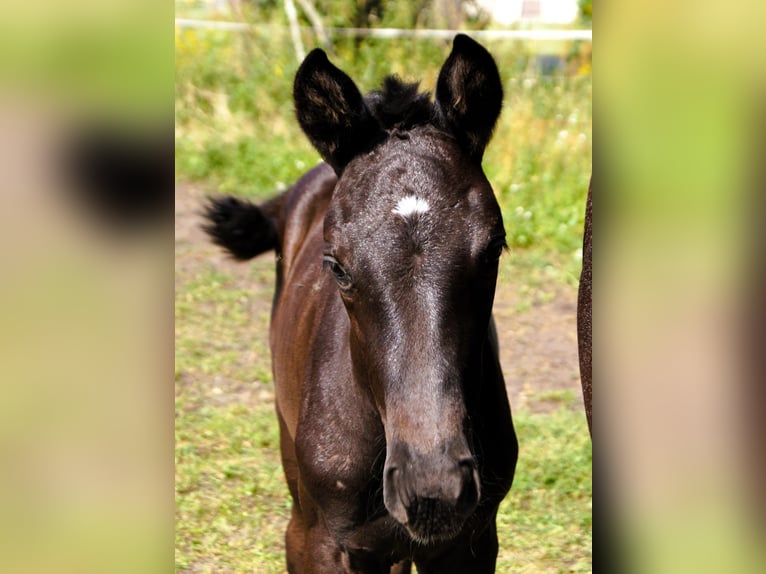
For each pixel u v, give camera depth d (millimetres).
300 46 11836
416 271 2260
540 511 4734
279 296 4090
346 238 2371
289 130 11008
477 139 2646
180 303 7598
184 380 6371
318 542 3139
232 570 4312
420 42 11688
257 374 6477
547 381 6328
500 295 7750
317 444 2922
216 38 12336
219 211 4254
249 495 4973
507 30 12234
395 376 2209
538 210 8945
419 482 2125
